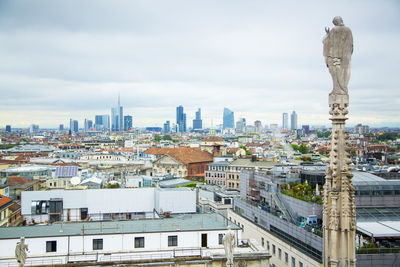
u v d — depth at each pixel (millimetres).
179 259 47719
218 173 176875
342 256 17156
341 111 17438
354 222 17234
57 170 135875
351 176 17359
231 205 98500
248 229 79812
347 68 17359
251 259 48750
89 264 46500
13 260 47750
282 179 72938
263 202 77625
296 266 57719
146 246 53594
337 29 17250
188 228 56188
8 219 85062
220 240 55219
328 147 18047
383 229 50094
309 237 53812
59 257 49438
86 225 58281
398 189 58906
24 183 119125
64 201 76188
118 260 47750
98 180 118938
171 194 73438
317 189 63531
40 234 52531
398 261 45375
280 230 64625
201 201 102625
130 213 77375
